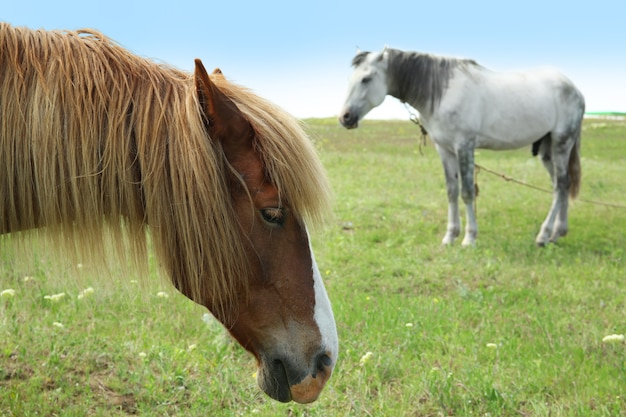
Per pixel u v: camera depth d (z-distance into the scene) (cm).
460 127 775
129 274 244
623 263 707
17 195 231
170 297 504
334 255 687
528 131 812
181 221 226
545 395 375
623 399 364
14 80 224
